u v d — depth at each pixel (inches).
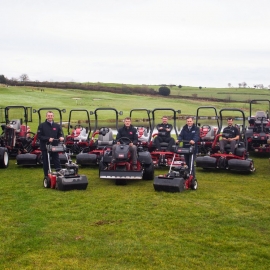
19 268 199.5
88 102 2393.0
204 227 256.8
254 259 209.5
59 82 3491.6
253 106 2324.1
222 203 313.7
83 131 592.1
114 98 2746.1
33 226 257.9
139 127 542.0
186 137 378.6
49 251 219.5
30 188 369.1
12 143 523.2
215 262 206.1
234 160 451.2
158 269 198.2
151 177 415.5
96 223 264.5
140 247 223.8
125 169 385.1
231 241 233.1
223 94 3346.5
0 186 378.3
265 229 253.4
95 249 221.3
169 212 287.1
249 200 323.6
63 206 305.7
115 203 312.2
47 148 371.2
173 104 2450.8
